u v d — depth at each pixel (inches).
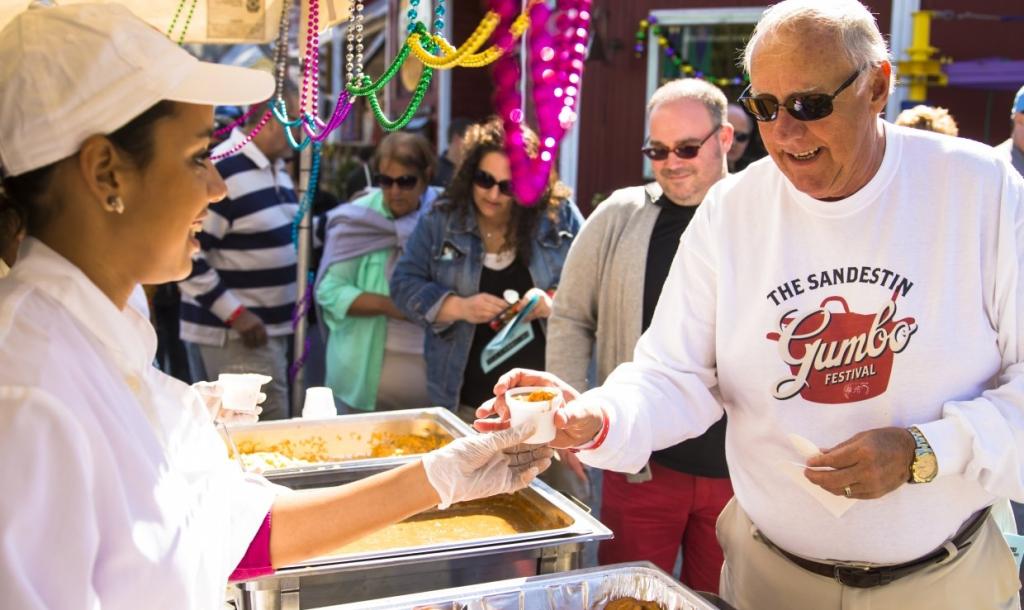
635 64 318.0
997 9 261.4
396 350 169.3
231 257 179.2
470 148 148.7
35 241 49.0
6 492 41.2
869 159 73.5
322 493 64.1
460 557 83.1
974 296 73.8
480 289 148.9
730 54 307.6
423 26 67.9
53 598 42.3
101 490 45.1
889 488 70.1
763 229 79.9
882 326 75.0
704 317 84.9
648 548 119.9
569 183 333.1
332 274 173.5
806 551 80.0
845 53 68.5
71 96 46.1
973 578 78.3
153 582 47.1
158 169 49.1
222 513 57.8
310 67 95.8
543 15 80.2
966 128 266.1
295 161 211.5
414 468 64.1
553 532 88.4
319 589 79.0
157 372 57.7
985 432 70.1
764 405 80.0
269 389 181.9
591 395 80.4
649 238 119.2
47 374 43.8
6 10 57.6
